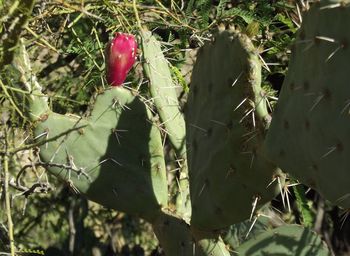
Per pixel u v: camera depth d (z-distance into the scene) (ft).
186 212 4.73
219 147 4.17
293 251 4.45
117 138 4.69
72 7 4.31
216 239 4.42
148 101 4.74
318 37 3.66
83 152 4.69
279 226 4.50
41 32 5.22
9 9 4.13
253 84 3.96
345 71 3.61
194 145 4.35
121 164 4.70
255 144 4.02
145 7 4.98
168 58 5.41
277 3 5.30
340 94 3.63
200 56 4.28
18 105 4.55
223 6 5.30
